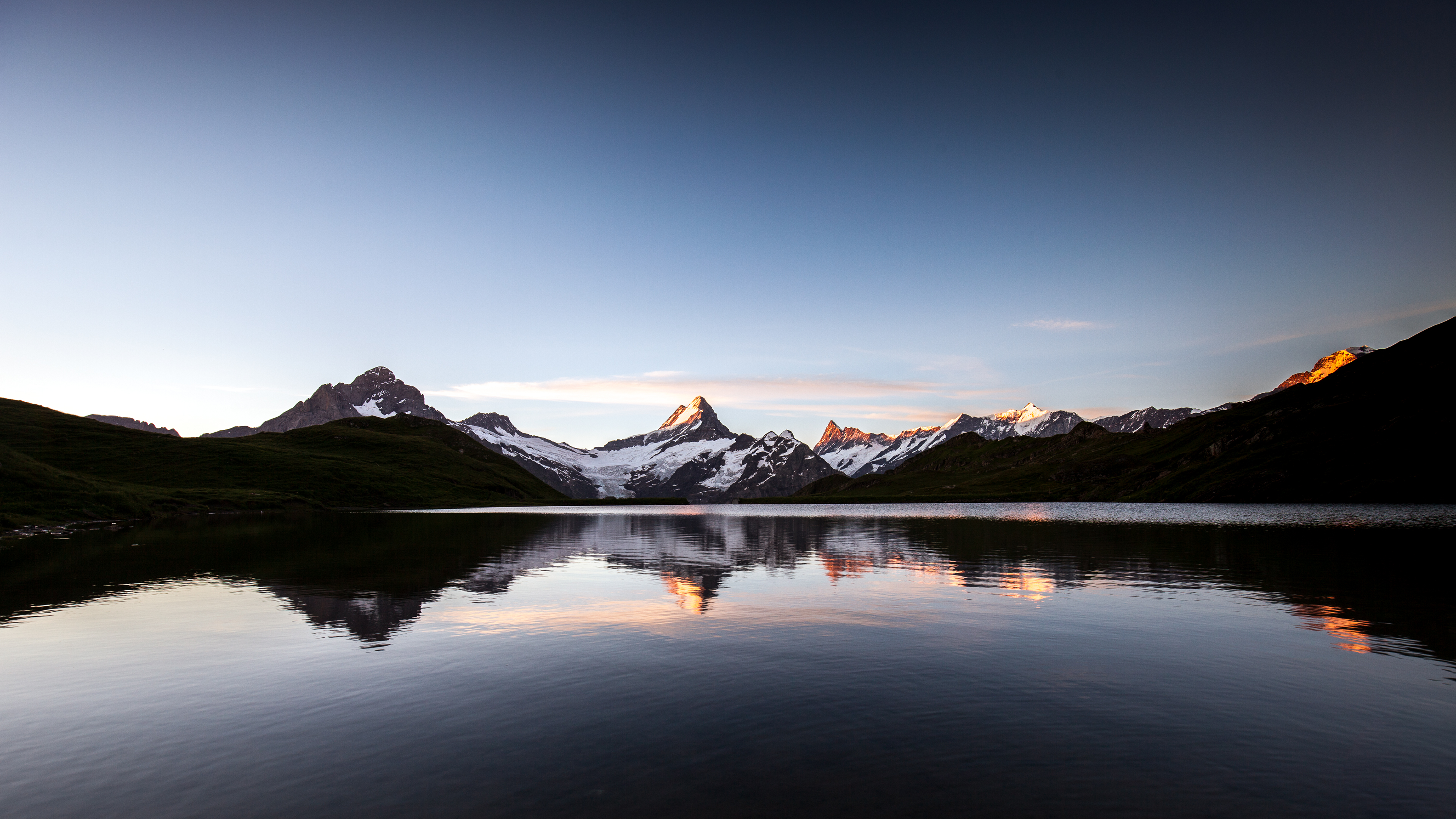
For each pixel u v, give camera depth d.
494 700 17.03
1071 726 15.14
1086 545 58.09
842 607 29.50
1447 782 12.36
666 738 14.53
